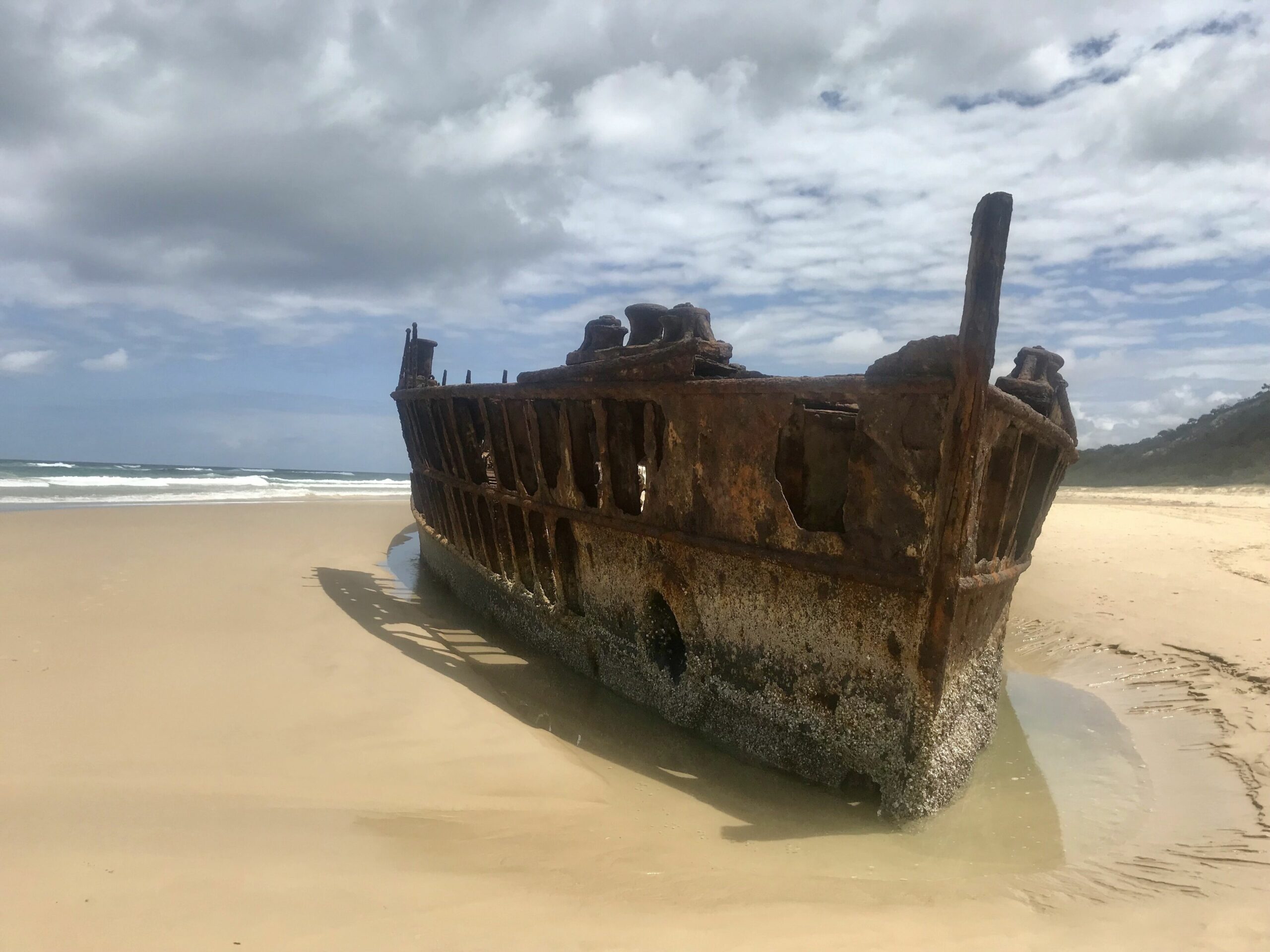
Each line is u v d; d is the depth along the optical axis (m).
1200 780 5.00
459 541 9.86
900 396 4.07
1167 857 3.79
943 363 3.88
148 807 3.34
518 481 7.43
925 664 4.04
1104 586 10.57
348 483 37.25
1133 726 6.18
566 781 4.30
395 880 2.77
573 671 6.84
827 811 4.27
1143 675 7.32
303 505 22.42
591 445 6.52
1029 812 4.46
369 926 2.38
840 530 4.68
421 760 4.38
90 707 4.76
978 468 3.98
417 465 12.09
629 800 4.22
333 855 2.99
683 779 4.67
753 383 4.71
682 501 5.37
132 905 2.42
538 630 7.43
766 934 2.46
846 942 2.41
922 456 3.98
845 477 4.71
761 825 4.03
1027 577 11.30
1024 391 5.85
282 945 2.23
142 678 5.40
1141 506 23.33
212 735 4.48
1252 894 3.16
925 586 3.99
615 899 2.75
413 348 12.38
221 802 3.50
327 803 3.64
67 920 2.29
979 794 4.67
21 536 11.90
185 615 7.42
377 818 3.48
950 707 4.32
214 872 2.71
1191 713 6.25
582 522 6.48
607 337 6.71
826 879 3.23
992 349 3.81
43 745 4.09
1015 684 7.45
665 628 5.91
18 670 5.39
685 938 2.40
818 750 4.54
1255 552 12.83
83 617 7.03
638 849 3.42
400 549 14.41
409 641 7.38
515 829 3.53
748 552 4.84
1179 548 13.34
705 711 5.30
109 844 2.89
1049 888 3.28
